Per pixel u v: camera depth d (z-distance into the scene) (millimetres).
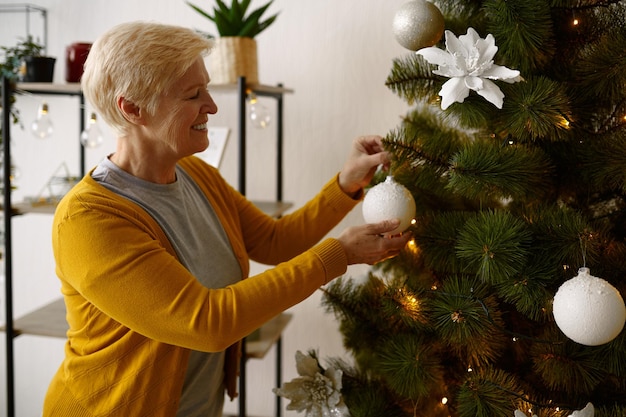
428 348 1072
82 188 1021
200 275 1117
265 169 1969
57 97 2066
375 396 1135
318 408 1136
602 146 1010
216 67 1652
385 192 979
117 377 1029
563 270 975
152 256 952
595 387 1086
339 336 1980
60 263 978
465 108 993
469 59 936
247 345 1672
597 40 1039
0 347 2230
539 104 922
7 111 1640
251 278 979
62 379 1091
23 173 2133
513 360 1146
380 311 1153
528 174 972
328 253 981
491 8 985
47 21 2035
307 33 1867
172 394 1042
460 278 1077
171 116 1012
